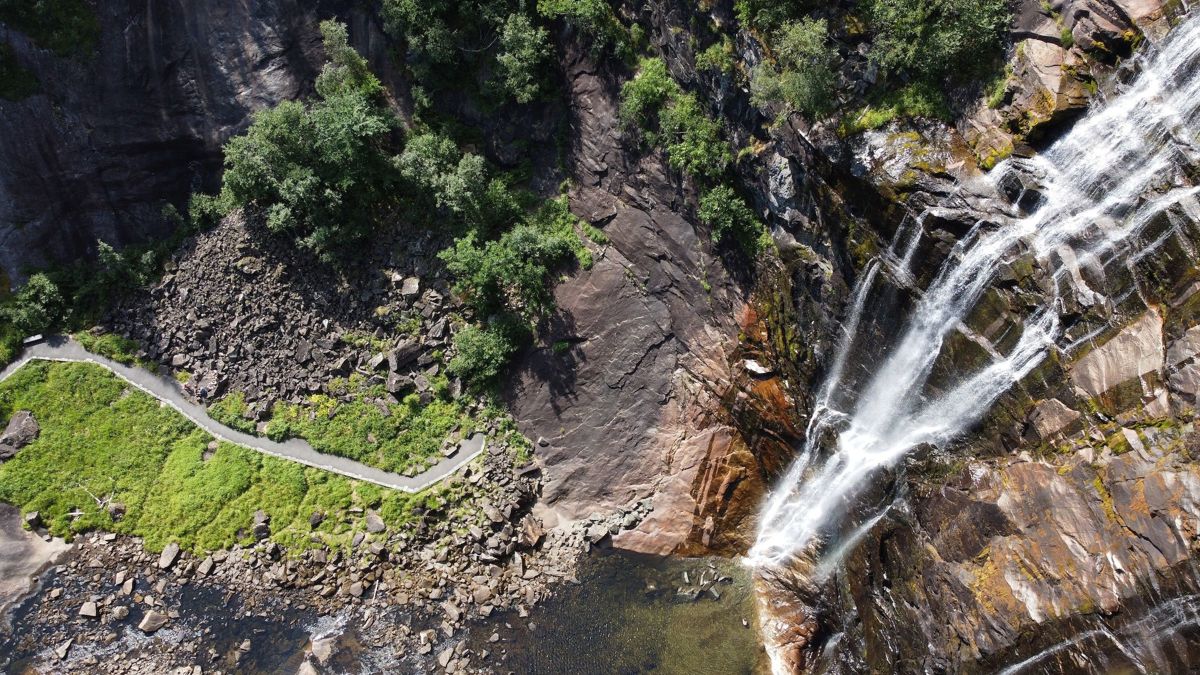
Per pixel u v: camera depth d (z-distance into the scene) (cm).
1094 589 2052
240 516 3678
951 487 2502
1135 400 2077
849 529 3036
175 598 3516
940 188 2447
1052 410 2248
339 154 3794
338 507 3675
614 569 3488
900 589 2670
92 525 3728
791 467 3403
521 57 3650
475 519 3591
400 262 3972
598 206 3797
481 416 3812
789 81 2750
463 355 3794
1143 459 2020
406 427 3822
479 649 3266
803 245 3072
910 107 2567
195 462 3847
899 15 2533
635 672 3177
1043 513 2209
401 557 3522
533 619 3353
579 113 3772
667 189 3575
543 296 3819
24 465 3850
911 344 2686
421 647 3278
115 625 3450
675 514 3553
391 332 3944
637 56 3534
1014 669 2205
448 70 3903
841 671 2991
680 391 3662
